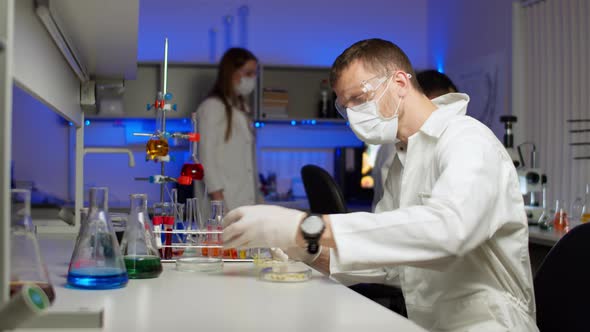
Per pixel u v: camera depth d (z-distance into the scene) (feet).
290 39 16.79
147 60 15.92
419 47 17.48
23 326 2.24
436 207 3.68
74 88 6.57
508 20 14.03
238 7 16.46
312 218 3.67
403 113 4.73
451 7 16.40
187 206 4.83
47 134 15.21
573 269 4.30
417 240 3.57
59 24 4.54
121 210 11.19
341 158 16.07
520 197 4.34
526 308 4.35
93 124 15.37
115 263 3.50
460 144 4.06
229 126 12.05
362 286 8.34
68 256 4.82
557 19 12.24
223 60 12.37
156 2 16.01
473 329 4.14
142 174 15.49
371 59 4.69
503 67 14.23
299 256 4.42
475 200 3.71
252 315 2.85
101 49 6.02
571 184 11.83
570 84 11.96
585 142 11.55
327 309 3.00
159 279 3.85
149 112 15.20
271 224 3.70
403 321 2.76
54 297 2.89
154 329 2.54
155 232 4.68
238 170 12.27
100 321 2.29
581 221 9.61
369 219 3.64
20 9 3.34
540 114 12.73
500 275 4.34
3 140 2.28
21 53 3.38
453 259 3.77
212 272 4.17
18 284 2.67
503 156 4.35
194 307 3.00
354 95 4.74
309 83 16.37
